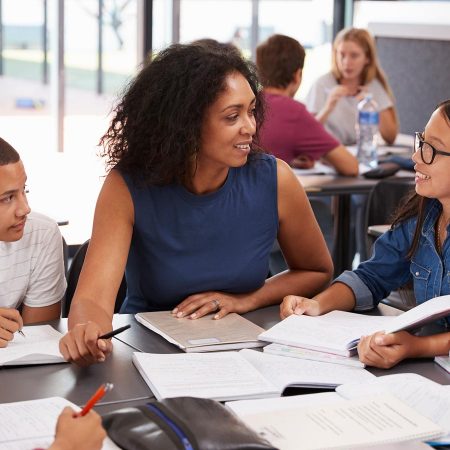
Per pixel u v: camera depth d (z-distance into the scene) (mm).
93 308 2045
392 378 1773
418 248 2291
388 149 5301
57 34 6738
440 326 2180
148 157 2203
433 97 6250
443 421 1603
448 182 2127
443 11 6098
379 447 1462
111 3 9172
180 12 6820
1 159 1941
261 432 1486
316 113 5598
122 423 1436
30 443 1425
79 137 7918
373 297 2346
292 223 2396
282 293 2375
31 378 1759
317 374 1812
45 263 2252
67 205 4762
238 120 2115
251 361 1872
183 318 2150
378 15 6691
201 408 1471
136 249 2305
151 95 2162
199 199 2250
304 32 7844
